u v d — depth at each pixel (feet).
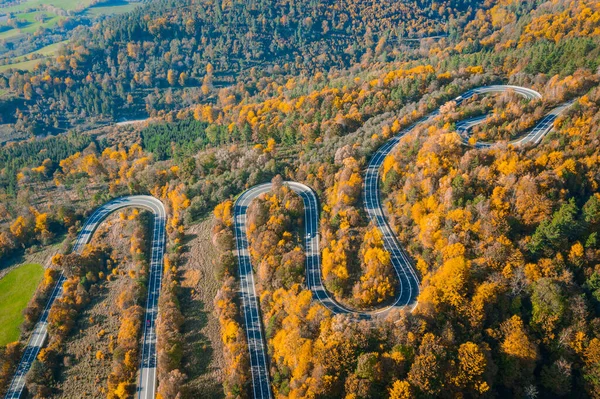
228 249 520.01
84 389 407.23
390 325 345.10
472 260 361.51
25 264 570.05
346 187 523.29
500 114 558.15
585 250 351.25
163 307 458.09
